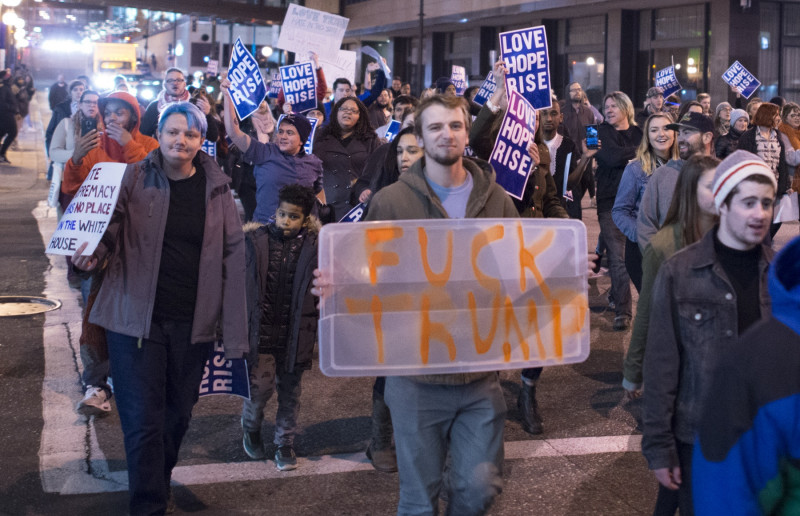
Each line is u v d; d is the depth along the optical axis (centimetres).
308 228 477
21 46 5647
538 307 341
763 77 3041
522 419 550
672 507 342
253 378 479
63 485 457
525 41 566
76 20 10594
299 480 470
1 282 952
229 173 951
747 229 287
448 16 4084
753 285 298
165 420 414
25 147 2591
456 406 329
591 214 1614
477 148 516
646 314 364
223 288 410
